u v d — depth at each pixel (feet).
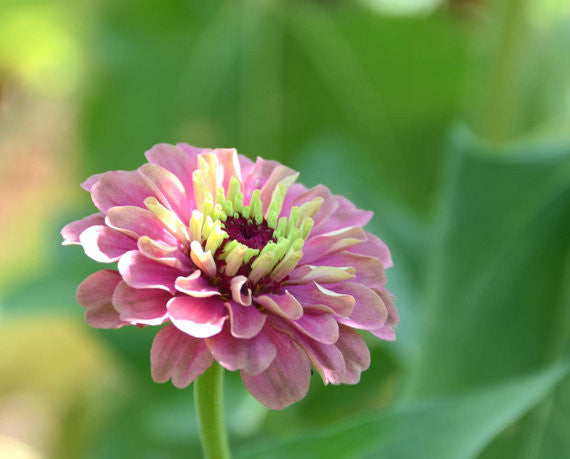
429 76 1.86
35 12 1.87
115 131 1.87
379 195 1.80
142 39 1.84
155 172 1.05
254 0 1.81
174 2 1.82
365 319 1.04
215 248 1.04
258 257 1.04
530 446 1.35
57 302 1.51
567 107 1.81
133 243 1.03
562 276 1.38
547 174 1.40
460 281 1.40
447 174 1.44
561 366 1.19
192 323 1.00
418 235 1.74
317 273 1.05
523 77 1.68
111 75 1.84
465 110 1.88
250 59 1.86
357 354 1.04
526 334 1.38
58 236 1.65
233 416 1.43
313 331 1.02
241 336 1.00
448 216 1.42
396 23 1.80
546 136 1.80
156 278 1.02
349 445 1.16
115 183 1.05
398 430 1.16
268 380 1.01
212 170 1.07
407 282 1.65
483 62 1.73
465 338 1.39
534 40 1.76
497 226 1.40
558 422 1.34
